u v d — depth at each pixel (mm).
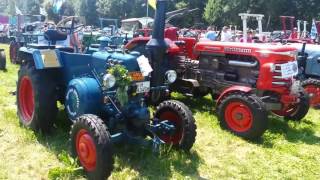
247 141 5574
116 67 4195
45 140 5000
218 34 12633
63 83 5070
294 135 6016
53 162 4434
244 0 37969
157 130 4535
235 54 6488
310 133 6191
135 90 4383
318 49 8117
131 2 46656
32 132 5141
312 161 5035
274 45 6281
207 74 6938
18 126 5422
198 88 7152
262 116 5441
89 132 3852
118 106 4344
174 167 4441
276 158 5039
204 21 41156
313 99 7664
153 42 4832
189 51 7453
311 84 7703
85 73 4691
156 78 4879
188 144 4562
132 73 4336
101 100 4383
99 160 3773
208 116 6684
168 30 7707
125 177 4129
